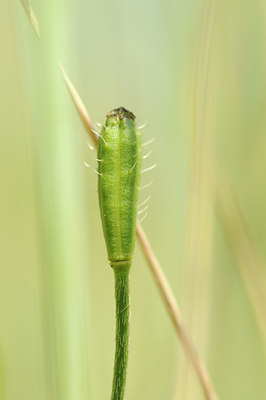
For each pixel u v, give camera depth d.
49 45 0.22
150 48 0.29
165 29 0.28
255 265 0.25
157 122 0.29
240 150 0.28
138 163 0.19
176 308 0.23
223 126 0.28
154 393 0.28
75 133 0.22
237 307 0.27
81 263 0.23
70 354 0.23
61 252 0.23
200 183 0.25
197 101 0.24
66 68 0.22
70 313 0.23
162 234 0.30
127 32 0.29
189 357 0.23
